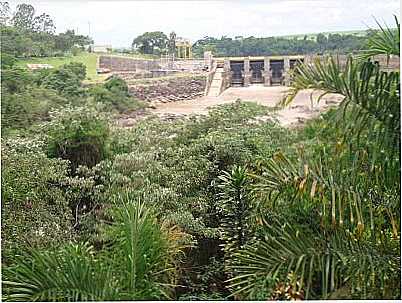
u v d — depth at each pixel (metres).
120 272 2.55
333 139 3.00
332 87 2.27
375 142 2.27
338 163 2.31
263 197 2.28
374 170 2.32
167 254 2.88
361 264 2.23
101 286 2.37
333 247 2.23
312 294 2.46
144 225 2.59
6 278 2.57
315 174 2.22
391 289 2.34
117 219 3.01
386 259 2.32
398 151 2.30
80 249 2.51
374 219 2.38
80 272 2.36
